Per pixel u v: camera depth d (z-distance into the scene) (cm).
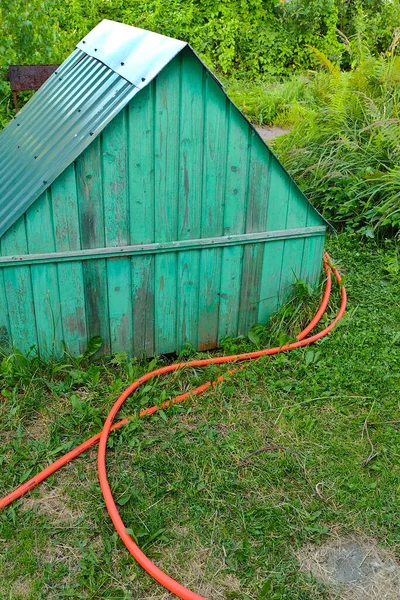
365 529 294
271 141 734
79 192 348
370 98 670
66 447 330
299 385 383
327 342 421
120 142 346
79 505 300
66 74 454
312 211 421
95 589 259
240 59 1259
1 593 259
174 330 411
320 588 265
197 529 289
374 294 488
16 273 354
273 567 273
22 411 353
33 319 370
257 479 316
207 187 378
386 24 1295
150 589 262
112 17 1218
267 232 411
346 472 323
